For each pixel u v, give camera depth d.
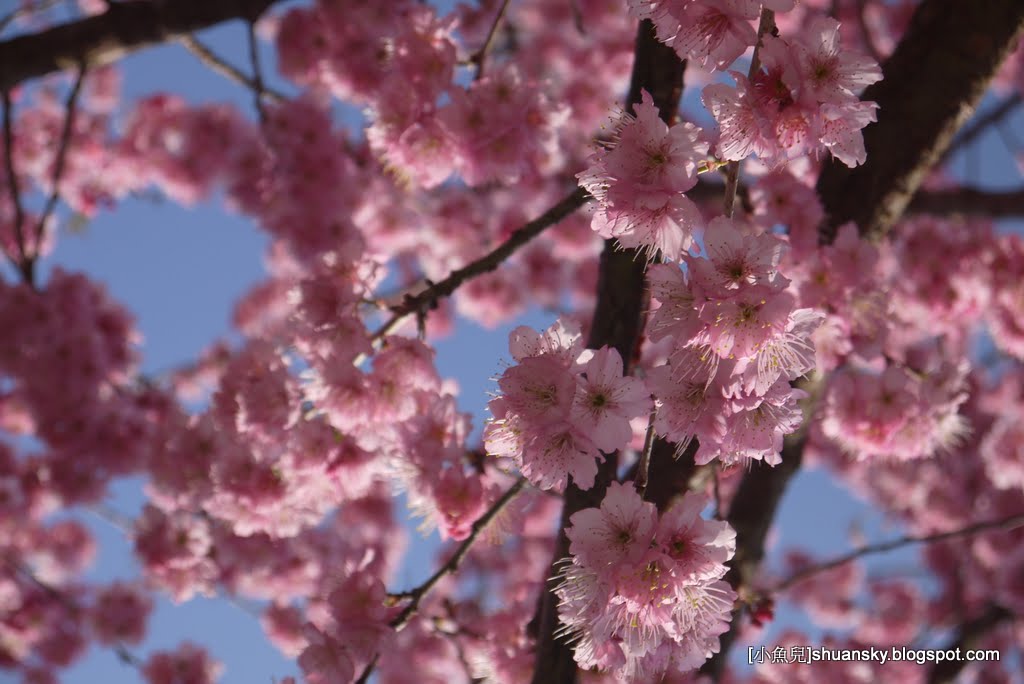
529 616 3.57
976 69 3.27
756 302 1.77
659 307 1.84
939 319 5.10
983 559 8.10
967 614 8.41
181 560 5.55
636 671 1.95
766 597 3.88
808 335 1.81
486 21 7.14
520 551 7.78
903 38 3.39
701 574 1.83
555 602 2.51
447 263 7.52
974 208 6.59
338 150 6.44
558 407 1.90
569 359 1.93
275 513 4.00
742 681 6.04
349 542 7.05
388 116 3.61
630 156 1.93
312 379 3.29
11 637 7.55
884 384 3.73
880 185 3.37
